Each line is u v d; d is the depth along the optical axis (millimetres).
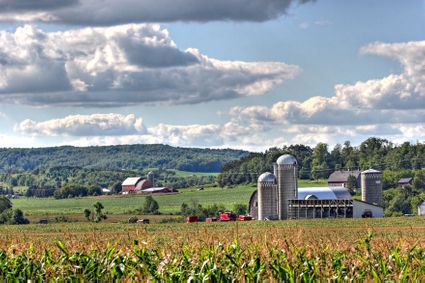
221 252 31156
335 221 127562
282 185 158125
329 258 31094
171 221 152875
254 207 165375
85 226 120000
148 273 29641
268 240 36906
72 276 29938
